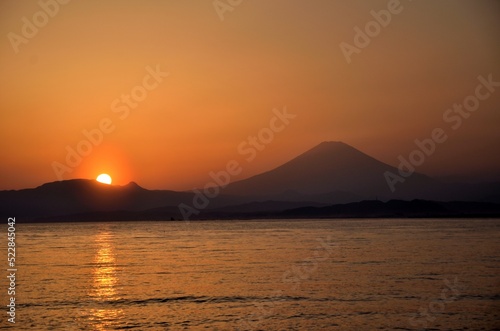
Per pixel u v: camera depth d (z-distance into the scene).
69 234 108.75
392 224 144.50
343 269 39.31
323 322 22.95
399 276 35.53
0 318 23.73
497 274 36.28
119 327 22.25
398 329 21.89
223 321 23.19
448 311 24.70
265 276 36.03
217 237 87.81
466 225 130.00
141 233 110.38
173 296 28.61
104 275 37.31
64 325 22.59
